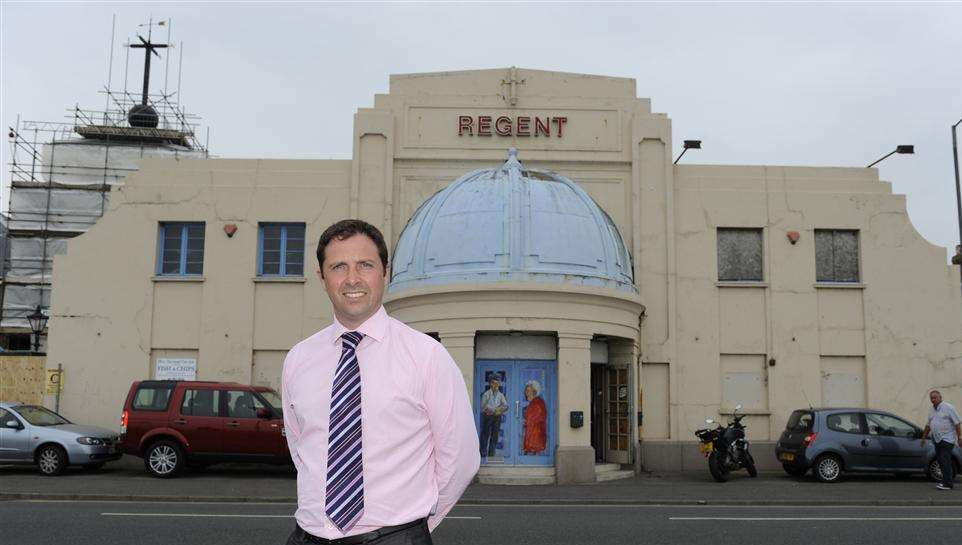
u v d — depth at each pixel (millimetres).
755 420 20109
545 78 21391
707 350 20297
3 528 10164
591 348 17953
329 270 3451
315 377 3406
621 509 12711
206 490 14547
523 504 13445
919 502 13531
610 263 17781
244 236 20938
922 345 20453
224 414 17094
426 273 17453
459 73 21375
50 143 32062
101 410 20375
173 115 36406
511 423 16906
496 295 16578
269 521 10844
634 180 20844
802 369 20297
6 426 17016
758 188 20984
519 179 18000
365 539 3195
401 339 3455
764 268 20719
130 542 9258
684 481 17156
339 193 21078
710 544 9391
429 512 3357
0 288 29953
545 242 17125
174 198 21109
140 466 19016
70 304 20750
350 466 3232
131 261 20922
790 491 15109
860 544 9477
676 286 20516
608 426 18891
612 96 21406
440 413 3385
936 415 15477
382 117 21078
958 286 20625
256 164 21234
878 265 20719
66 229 30438
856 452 16906
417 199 21031
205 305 20672
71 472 17812
